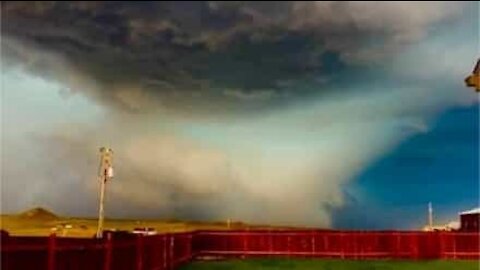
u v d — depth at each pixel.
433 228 70.06
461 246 42.03
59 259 10.43
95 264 13.45
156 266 23.48
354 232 42.53
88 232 71.50
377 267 34.25
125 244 17.12
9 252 8.22
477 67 19.28
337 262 38.16
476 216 60.03
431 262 38.69
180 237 32.53
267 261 38.31
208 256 42.31
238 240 42.91
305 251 42.75
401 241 42.34
